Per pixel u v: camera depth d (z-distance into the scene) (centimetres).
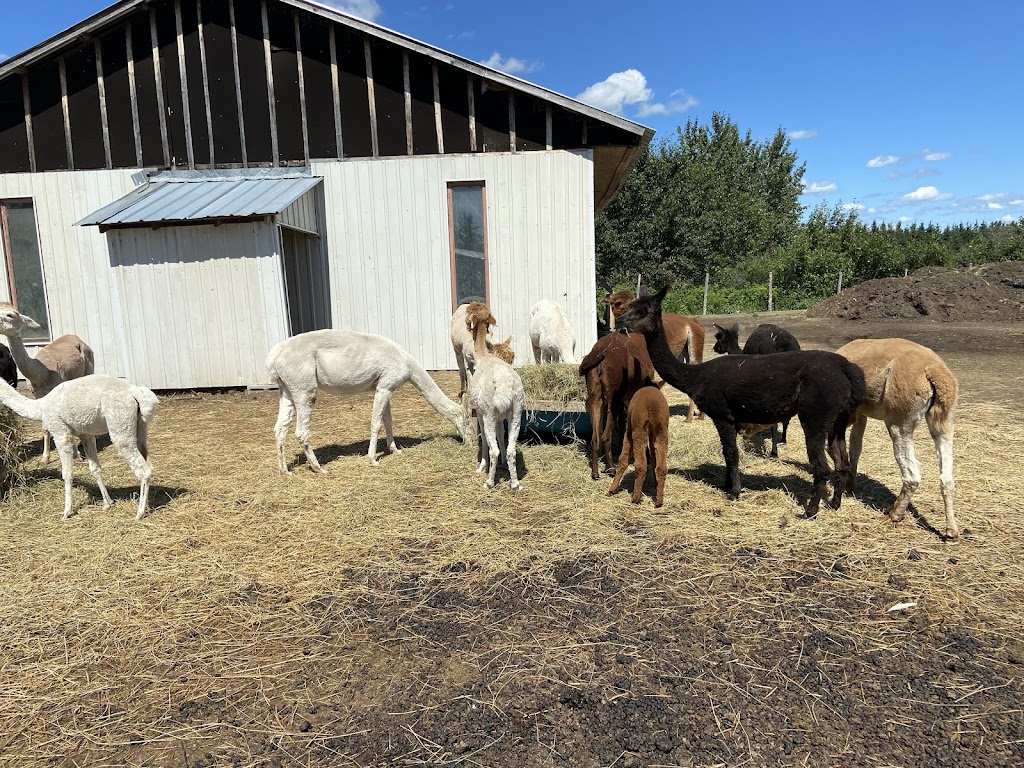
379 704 284
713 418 512
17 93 1194
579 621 347
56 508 526
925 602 358
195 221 997
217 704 288
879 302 2284
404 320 1214
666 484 556
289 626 348
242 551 441
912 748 254
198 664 316
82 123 1198
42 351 702
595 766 246
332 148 1183
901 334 1773
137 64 1180
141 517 500
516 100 1166
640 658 313
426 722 272
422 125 1174
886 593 369
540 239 1188
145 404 495
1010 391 945
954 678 296
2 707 287
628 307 514
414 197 1184
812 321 2275
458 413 670
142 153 1198
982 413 796
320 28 1159
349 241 1197
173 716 280
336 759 253
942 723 267
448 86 1164
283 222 1020
